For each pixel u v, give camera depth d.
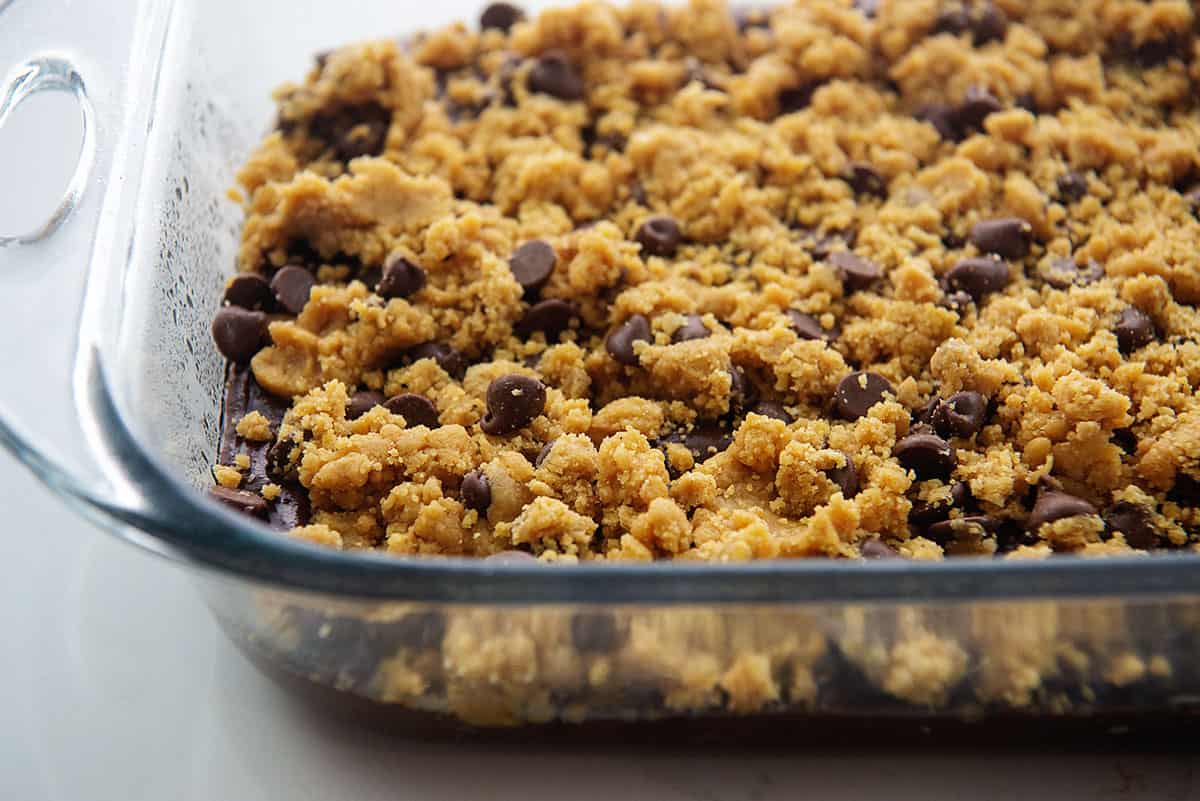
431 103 0.41
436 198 0.38
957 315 0.36
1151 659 0.32
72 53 0.35
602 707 0.32
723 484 0.34
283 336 0.36
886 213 0.38
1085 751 0.33
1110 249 0.38
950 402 0.35
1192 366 0.35
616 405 0.35
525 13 0.43
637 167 0.40
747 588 0.29
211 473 0.35
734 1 0.44
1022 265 0.38
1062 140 0.40
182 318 0.35
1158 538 0.34
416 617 0.31
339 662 0.32
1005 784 0.33
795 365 0.36
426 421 0.35
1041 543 0.33
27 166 0.38
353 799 0.33
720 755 0.33
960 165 0.39
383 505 0.34
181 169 0.36
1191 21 0.41
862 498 0.34
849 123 0.40
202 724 0.34
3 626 0.36
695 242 0.39
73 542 0.37
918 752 0.33
